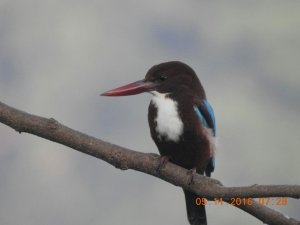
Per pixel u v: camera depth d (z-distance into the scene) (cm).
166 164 687
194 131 761
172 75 789
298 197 607
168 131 767
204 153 772
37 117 641
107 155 659
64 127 645
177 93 778
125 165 670
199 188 679
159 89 786
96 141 654
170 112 768
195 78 802
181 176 687
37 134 641
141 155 679
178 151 772
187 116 763
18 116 635
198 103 774
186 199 763
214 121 794
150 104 789
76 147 651
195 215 765
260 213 651
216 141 797
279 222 650
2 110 633
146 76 801
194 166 781
